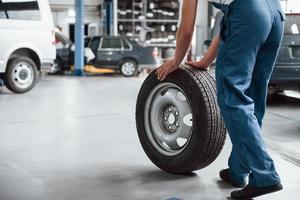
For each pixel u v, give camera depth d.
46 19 8.33
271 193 2.66
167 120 3.15
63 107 6.26
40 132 4.45
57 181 2.88
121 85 10.03
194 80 2.86
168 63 2.90
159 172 3.10
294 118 5.47
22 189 2.72
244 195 2.50
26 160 3.38
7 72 7.88
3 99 7.13
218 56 2.49
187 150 2.91
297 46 6.13
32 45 8.15
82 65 13.23
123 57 13.32
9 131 4.48
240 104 2.40
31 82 8.17
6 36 7.79
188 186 2.80
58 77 12.49
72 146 3.85
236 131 2.40
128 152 3.65
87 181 2.88
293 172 3.11
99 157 3.48
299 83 6.24
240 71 2.41
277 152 3.68
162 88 3.13
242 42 2.38
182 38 2.62
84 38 14.35
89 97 7.56
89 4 19.11
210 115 2.81
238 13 2.37
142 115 3.21
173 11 17.69
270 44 2.54
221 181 2.90
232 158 2.76
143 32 17.47
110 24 17.06
